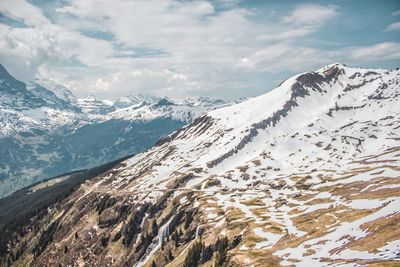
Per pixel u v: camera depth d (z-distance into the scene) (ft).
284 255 519.60
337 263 421.59
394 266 363.15
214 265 602.44
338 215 625.41
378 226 485.97
